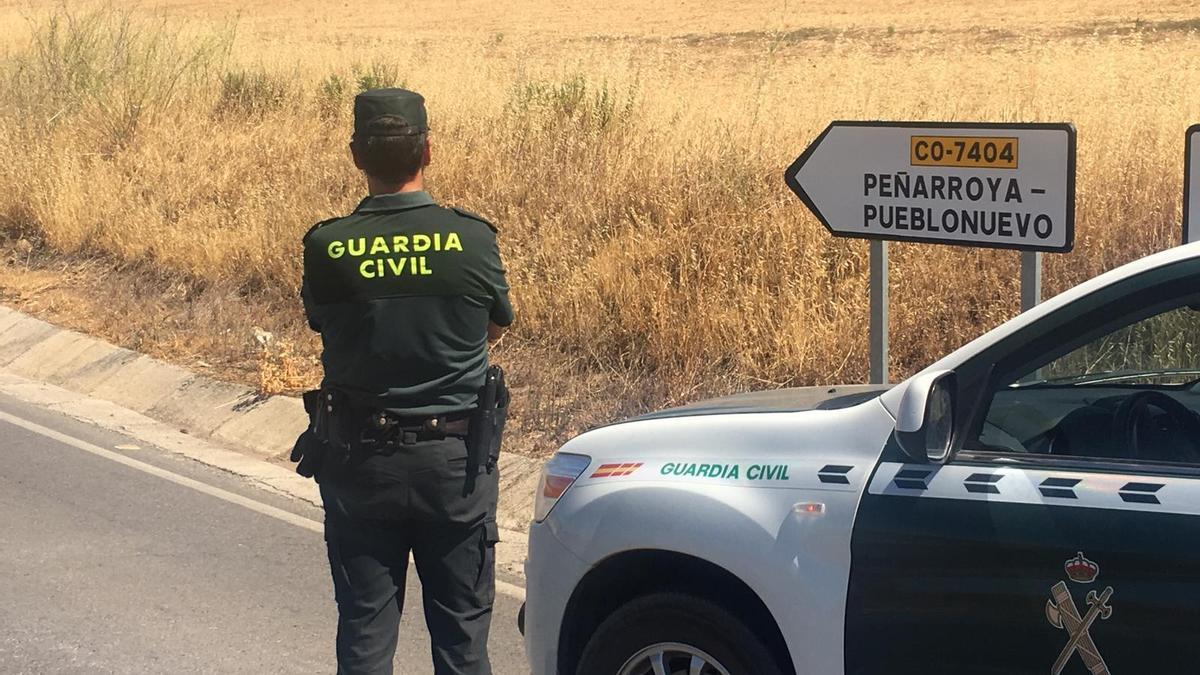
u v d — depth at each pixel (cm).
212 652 498
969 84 1340
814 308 812
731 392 782
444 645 361
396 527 353
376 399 340
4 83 1659
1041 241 470
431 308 339
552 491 367
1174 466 284
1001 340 308
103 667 483
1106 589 277
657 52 2273
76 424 855
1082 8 5022
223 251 1120
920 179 502
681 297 868
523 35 4784
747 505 324
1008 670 290
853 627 308
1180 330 351
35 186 1325
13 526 646
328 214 1109
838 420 325
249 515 671
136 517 664
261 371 893
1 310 1122
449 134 1281
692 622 334
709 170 1006
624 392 805
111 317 1066
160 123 1452
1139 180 880
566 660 366
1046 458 297
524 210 1060
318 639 513
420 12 6438
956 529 296
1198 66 1275
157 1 6619
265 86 1588
